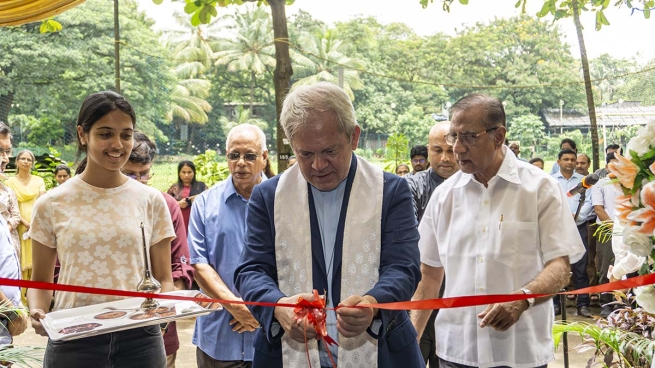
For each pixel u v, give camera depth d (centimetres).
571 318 764
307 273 225
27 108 3716
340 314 201
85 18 3794
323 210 229
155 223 294
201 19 525
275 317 212
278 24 706
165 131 4681
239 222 359
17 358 267
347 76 4909
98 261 272
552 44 4575
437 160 448
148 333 279
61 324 249
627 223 223
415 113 4991
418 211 450
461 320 302
